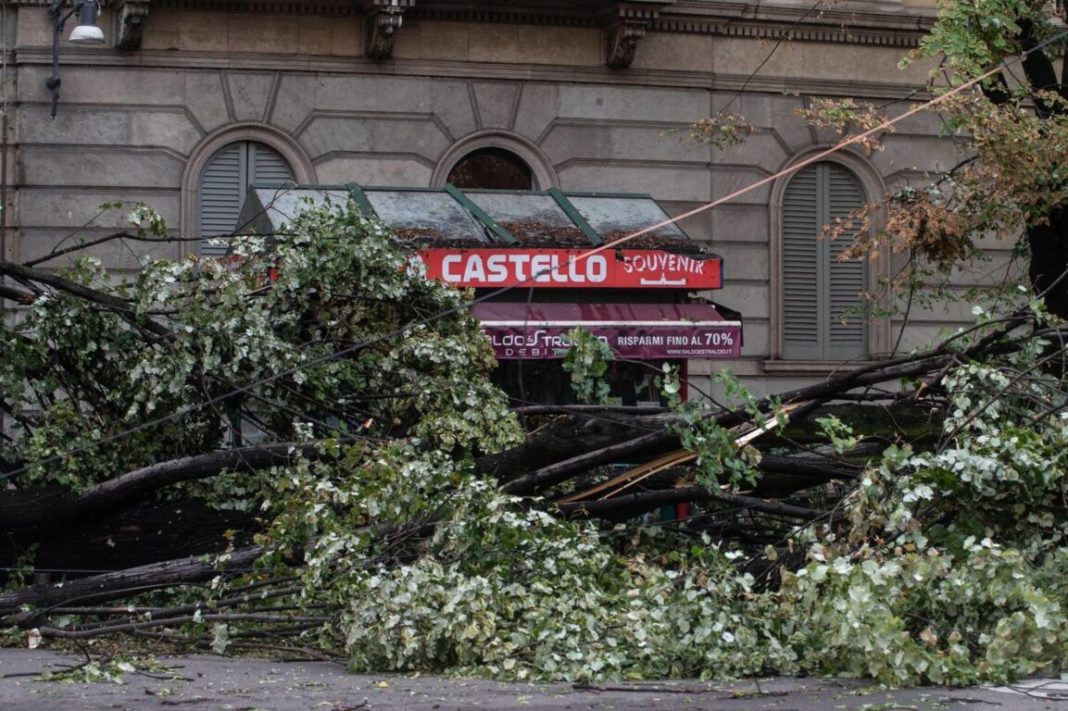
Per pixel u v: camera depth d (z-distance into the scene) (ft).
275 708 21.26
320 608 29.45
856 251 55.47
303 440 33.22
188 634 29.09
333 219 38.86
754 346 73.97
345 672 25.82
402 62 69.51
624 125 72.23
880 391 33.40
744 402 30.55
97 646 29.04
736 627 24.45
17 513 31.17
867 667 23.58
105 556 32.17
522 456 31.68
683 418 30.12
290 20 68.18
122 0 65.51
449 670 25.07
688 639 24.47
